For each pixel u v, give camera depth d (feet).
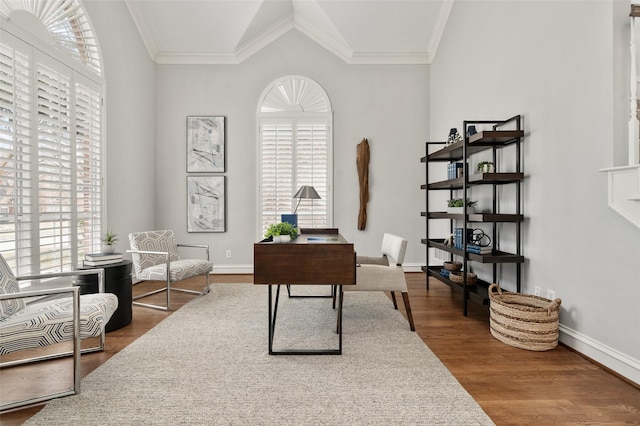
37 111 8.63
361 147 15.61
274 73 15.70
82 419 5.01
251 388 5.89
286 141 15.67
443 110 14.39
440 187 12.50
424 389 5.88
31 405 5.33
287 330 8.69
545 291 8.39
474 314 10.05
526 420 5.07
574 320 7.48
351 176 15.80
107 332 8.55
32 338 5.42
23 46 8.24
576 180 7.35
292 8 15.10
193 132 15.55
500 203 10.43
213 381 6.12
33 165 8.50
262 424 4.92
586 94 7.07
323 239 9.41
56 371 6.52
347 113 15.76
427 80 15.89
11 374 6.40
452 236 12.09
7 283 6.44
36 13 8.86
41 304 6.92
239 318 9.65
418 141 15.89
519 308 7.79
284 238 8.78
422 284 13.70
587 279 7.10
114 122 12.22
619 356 6.35
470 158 12.50
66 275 7.32
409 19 14.32
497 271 10.65
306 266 7.29
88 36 10.93
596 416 5.18
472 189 12.28
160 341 7.97
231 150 15.64
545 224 8.34
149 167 14.90
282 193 15.67
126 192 13.03
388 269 8.82
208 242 15.70
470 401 5.52
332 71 15.76
